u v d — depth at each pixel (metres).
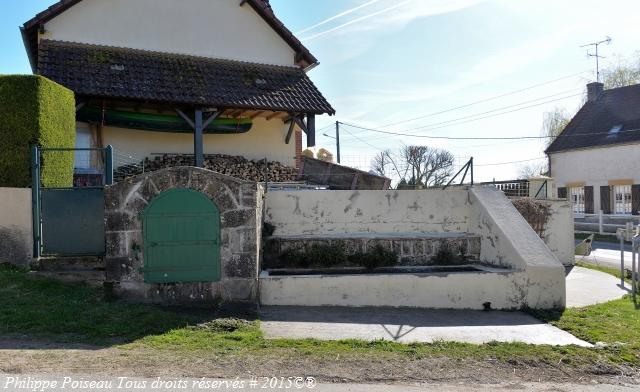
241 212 8.28
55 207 8.91
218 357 5.89
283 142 18.20
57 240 8.89
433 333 7.43
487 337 7.33
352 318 8.09
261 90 16.17
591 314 8.73
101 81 14.08
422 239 10.40
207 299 8.20
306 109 15.95
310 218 10.44
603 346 6.92
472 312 8.84
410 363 6.03
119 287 8.04
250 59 17.70
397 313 8.52
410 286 9.00
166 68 15.71
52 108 9.83
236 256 8.26
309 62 18.39
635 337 7.37
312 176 16.23
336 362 5.93
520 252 9.41
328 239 10.04
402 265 10.27
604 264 15.46
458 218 11.03
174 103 14.58
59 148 9.20
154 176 8.13
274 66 17.89
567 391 5.41
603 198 32.91
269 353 6.13
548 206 14.52
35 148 8.96
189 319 7.33
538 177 16.53
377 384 5.36
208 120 15.15
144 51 16.17
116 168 15.21
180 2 16.81
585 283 11.81
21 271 8.78
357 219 10.61
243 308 8.16
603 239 24.36
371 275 9.03
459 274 9.07
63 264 8.80
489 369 5.97
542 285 9.18
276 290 8.68
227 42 17.39
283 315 8.07
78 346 6.07
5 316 6.86
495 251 10.10
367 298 8.91
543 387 5.50
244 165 16.31
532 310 8.91
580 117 36.94
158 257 8.11
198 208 8.19
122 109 15.41
